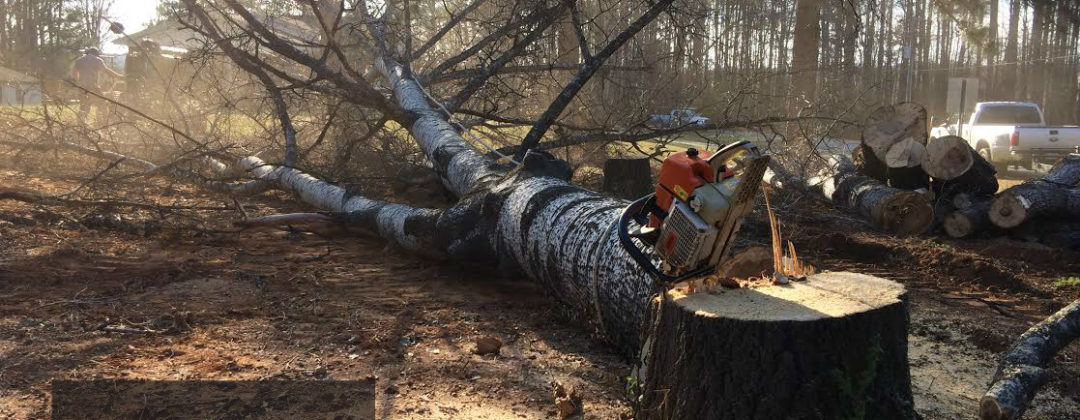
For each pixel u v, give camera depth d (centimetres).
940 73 3644
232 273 579
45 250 611
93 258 602
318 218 727
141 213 766
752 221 798
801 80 1358
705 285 314
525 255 520
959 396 387
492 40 1033
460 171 719
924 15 3647
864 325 279
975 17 1792
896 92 3422
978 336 469
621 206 453
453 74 1038
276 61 1173
